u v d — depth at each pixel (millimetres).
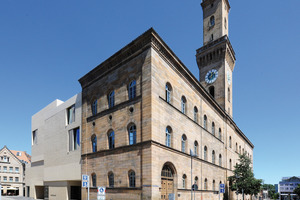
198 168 31250
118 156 25375
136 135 23766
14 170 85250
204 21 57250
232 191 45000
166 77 25891
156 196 21594
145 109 23141
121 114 26125
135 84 25516
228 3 57875
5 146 85312
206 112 36312
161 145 23281
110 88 28766
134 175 23281
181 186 26438
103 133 28422
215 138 39000
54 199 39875
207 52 53406
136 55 25562
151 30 23531
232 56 55531
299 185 119438
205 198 32344
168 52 26109
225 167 42844
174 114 26594
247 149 67812
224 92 49938
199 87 33781
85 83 33750
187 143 28797
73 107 38531
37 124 51219
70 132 38000
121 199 23906
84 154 31047
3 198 51875
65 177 37219
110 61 28844
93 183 28969
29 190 51844
